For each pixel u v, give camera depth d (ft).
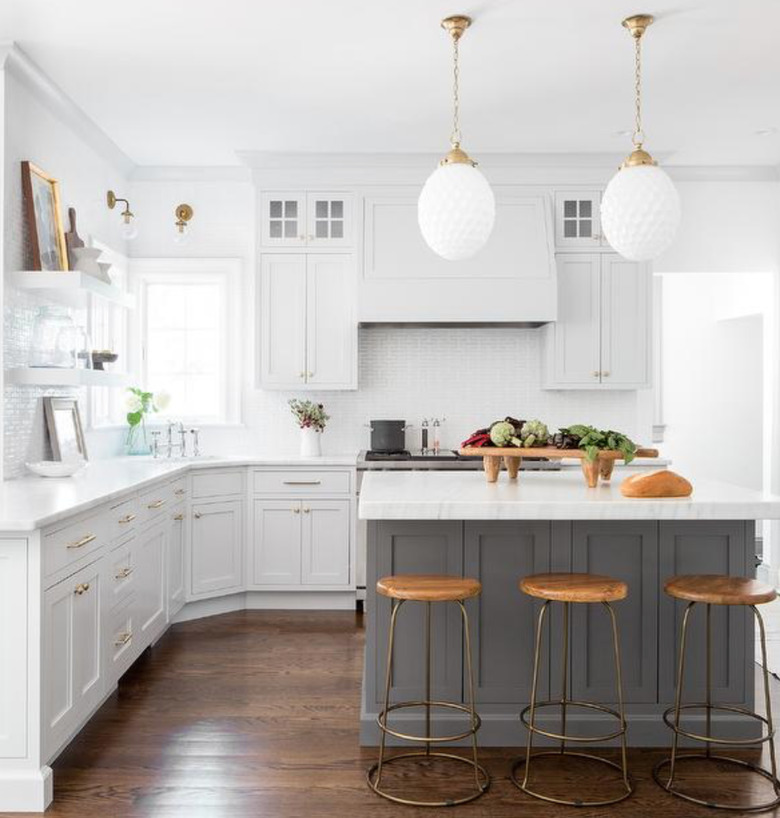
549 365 18.85
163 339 20.16
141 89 14.70
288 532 18.04
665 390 27.55
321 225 18.72
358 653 15.05
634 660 11.17
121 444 18.81
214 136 17.28
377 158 18.42
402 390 19.97
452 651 11.14
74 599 10.20
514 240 18.42
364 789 9.80
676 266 20.01
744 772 10.37
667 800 9.61
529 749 9.97
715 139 17.65
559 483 12.16
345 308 18.72
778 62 13.65
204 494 17.22
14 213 13.21
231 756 10.64
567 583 9.78
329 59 13.46
